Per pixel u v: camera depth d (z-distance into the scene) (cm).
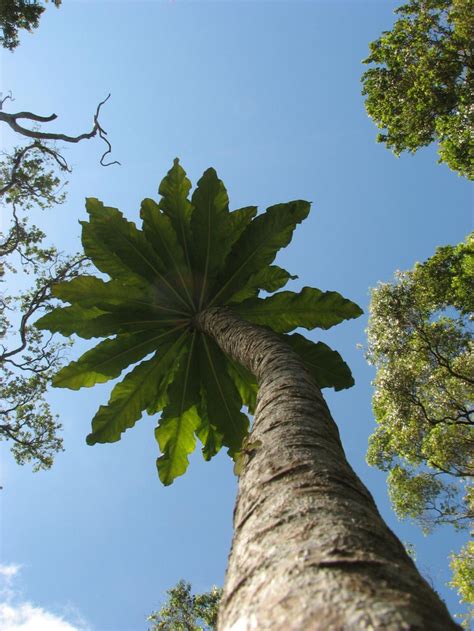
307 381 240
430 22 1321
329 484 136
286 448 163
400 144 1494
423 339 1377
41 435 1398
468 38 1268
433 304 1464
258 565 106
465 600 1223
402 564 98
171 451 509
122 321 484
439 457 1267
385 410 1464
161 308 491
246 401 521
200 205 480
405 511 1390
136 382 491
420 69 1316
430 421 1295
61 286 466
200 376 498
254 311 493
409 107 1394
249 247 483
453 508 1348
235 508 158
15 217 1333
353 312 487
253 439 190
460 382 1332
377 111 1461
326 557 96
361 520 115
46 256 1367
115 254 484
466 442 1252
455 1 1239
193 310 497
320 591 84
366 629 72
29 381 1368
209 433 519
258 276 495
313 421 188
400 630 70
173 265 490
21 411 1380
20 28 1257
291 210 475
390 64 1409
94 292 472
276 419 192
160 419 495
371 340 1452
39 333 1367
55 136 1117
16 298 1341
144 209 475
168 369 501
